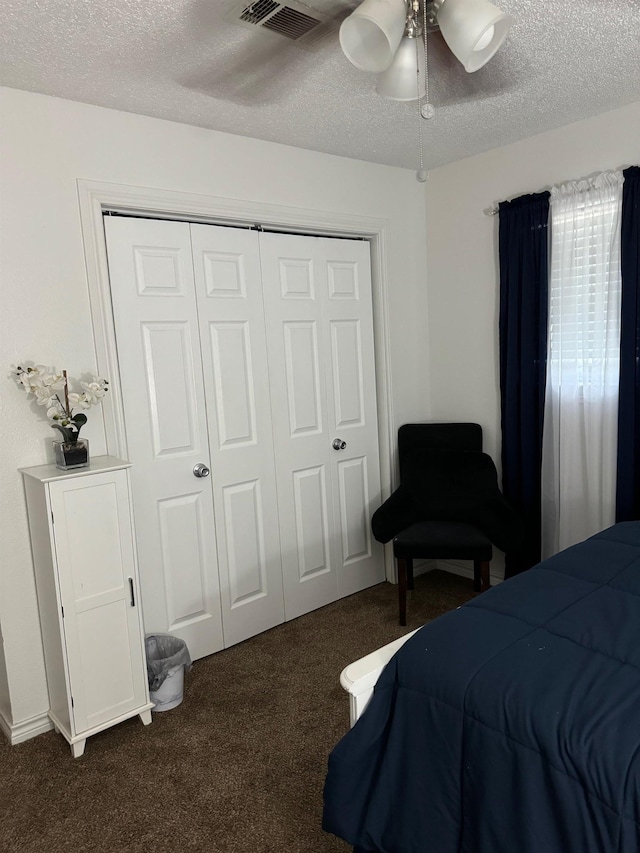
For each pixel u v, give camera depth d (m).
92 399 2.19
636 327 2.55
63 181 2.21
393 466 3.41
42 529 2.05
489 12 1.40
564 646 1.38
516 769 1.19
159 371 2.53
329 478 3.19
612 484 2.72
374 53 1.54
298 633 2.93
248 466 2.84
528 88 2.28
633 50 1.98
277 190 2.81
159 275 2.50
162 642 2.55
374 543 3.44
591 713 1.16
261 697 2.41
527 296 2.92
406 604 3.18
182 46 1.84
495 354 3.20
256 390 2.85
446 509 3.04
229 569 2.81
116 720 2.16
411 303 3.44
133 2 1.60
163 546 2.59
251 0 1.60
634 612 1.49
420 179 2.10
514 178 2.98
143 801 1.87
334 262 3.11
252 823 1.77
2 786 1.97
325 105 2.33
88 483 2.05
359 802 1.42
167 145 2.46
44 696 2.26
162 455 2.56
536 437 2.99
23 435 2.17
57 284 2.21
